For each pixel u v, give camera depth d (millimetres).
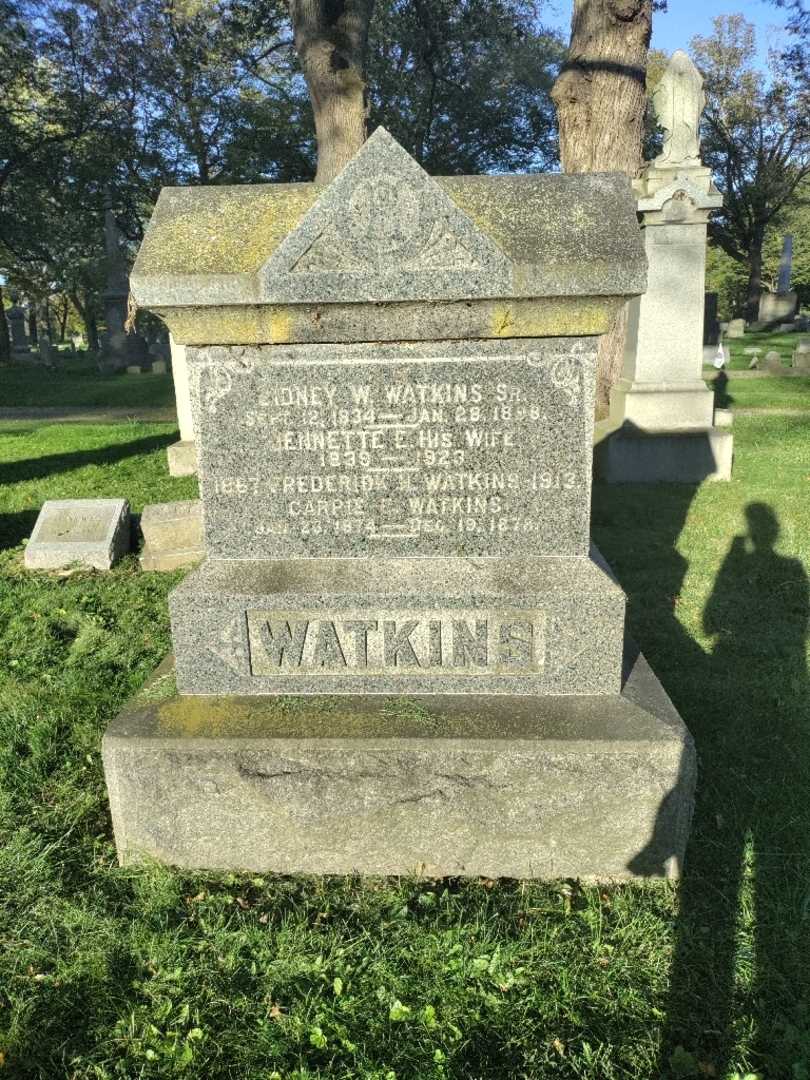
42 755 3465
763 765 3375
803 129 37625
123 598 5629
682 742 2594
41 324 49562
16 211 27453
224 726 2730
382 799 2674
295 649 2879
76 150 26453
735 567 5922
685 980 2346
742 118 38969
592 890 2691
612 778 2615
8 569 6414
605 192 2775
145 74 25859
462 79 26422
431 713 2766
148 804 2732
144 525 6344
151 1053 2137
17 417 15852
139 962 2439
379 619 2838
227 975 2389
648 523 7180
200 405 2801
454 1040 2158
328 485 2854
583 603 2779
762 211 39594
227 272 2549
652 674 3045
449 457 2803
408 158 2455
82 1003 2309
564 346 2693
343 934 2525
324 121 13891
